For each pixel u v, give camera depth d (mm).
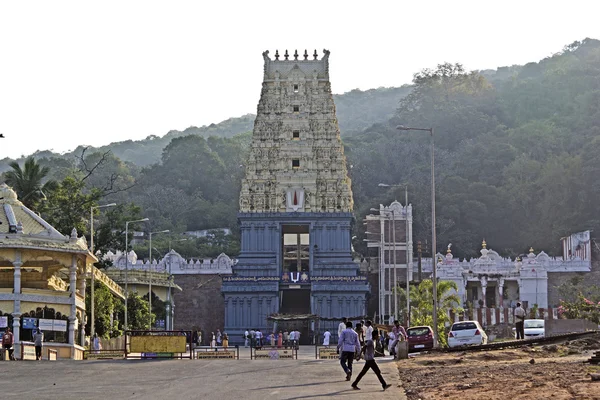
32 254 87125
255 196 145625
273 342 119250
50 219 125688
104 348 102750
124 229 138125
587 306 122312
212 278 169000
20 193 128500
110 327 113500
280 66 151875
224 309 155000
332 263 143125
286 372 56500
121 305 125375
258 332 120500
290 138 148375
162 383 51219
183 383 50969
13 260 86312
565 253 194125
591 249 181875
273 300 141000
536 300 171250
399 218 174375
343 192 146000
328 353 76438
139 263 169750
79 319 93812
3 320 84812
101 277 111625
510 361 57094
